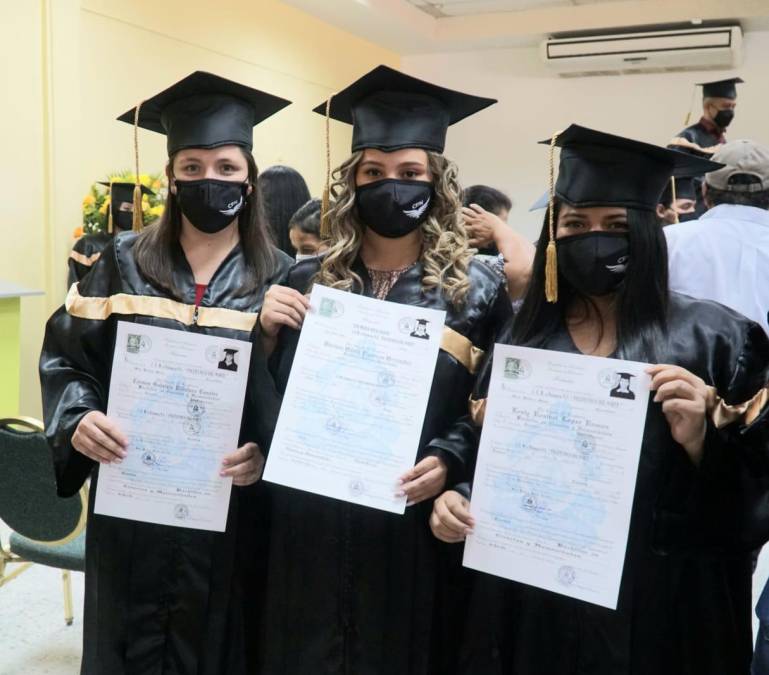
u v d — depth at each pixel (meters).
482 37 8.20
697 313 1.42
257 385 1.70
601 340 1.46
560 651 1.44
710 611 1.42
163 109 1.91
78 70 5.13
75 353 1.87
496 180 8.76
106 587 1.83
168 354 1.72
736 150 2.31
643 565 1.38
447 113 1.70
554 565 1.39
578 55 7.86
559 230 1.46
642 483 1.37
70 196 5.14
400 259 1.70
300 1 7.08
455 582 1.66
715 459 1.35
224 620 1.83
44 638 2.95
